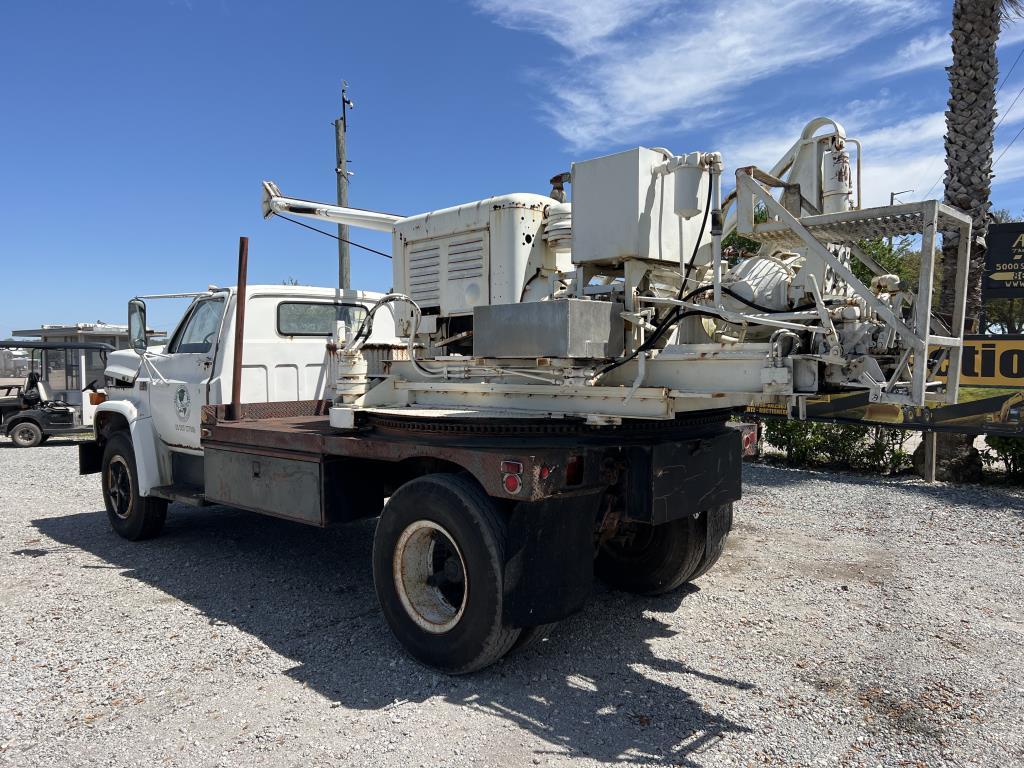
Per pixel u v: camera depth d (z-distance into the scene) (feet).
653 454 12.25
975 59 30.22
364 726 10.27
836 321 11.00
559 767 9.25
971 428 27.20
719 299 11.68
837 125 12.78
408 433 13.62
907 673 12.01
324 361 20.95
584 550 12.11
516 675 11.96
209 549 20.01
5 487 31.37
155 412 20.57
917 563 18.28
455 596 12.62
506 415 12.85
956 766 9.30
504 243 15.03
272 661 12.50
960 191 30.25
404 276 17.35
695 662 12.49
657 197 12.75
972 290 29.91
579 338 11.56
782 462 33.91
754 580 16.96
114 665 12.30
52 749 9.64
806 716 10.59
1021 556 18.86
